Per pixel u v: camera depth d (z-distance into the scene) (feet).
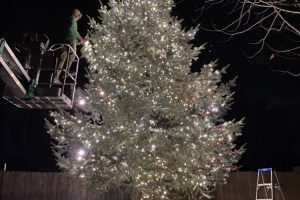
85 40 30.83
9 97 21.45
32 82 21.36
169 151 28.12
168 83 29.45
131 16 30.30
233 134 31.22
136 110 27.04
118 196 34.17
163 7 32.55
